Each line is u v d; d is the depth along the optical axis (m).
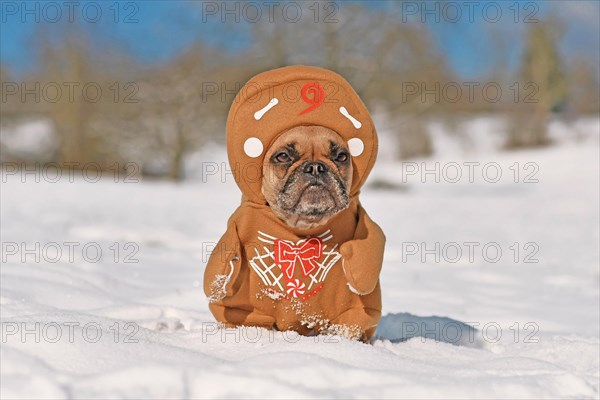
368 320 3.43
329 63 22.11
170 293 5.16
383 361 2.94
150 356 2.87
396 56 22.30
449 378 2.79
